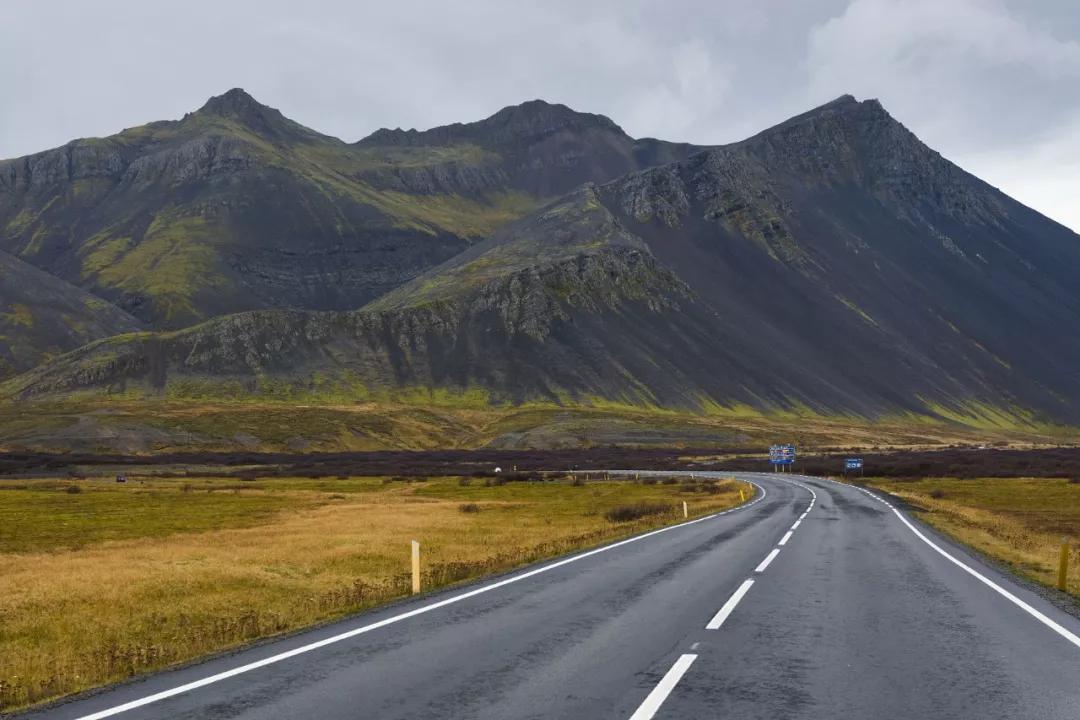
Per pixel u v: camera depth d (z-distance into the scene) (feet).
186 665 32.55
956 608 44.45
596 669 30.55
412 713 25.03
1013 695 27.02
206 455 530.27
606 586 53.16
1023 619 41.27
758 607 44.70
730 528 103.35
